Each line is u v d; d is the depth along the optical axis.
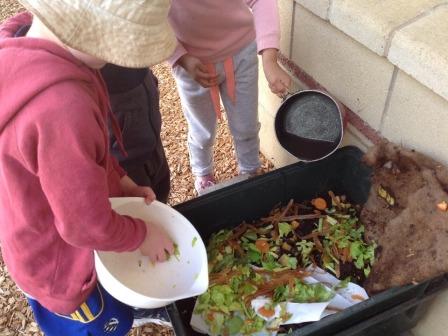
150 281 1.12
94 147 0.88
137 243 1.04
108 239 0.95
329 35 1.43
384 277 1.27
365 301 1.16
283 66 1.73
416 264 1.19
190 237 1.15
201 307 1.33
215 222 1.50
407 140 1.30
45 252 1.05
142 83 1.31
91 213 0.89
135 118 1.34
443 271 1.15
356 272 1.39
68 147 0.84
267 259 1.45
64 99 0.84
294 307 1.28
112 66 1.21
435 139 1.21
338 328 1.17
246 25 1.58
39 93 0.84
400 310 1.20
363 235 1.45
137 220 1.06
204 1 1.47
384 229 1.38
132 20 0.82
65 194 0.87
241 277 1.39
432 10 1.20
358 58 1.35
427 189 1.20
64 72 0.85
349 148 1.50
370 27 1.22
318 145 1.49
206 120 1.82
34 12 0.80
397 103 1.28
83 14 0.80
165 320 1.50
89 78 0.92
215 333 1.29
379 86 1.31
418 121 1.24
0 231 1.05
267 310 1.29
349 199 1.57
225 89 1.72
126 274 1.11
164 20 0.89
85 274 1.09
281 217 1.54
